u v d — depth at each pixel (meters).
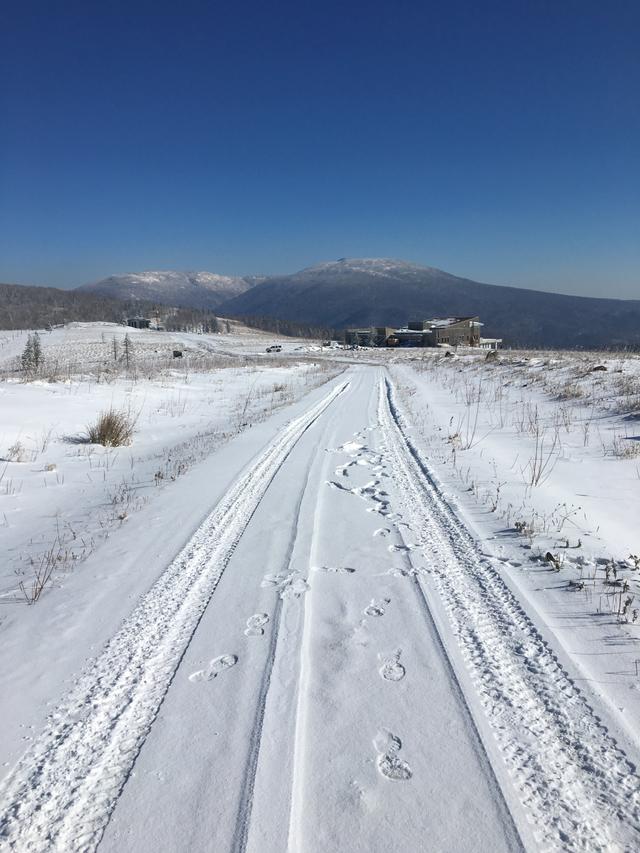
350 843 2.40
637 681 3.52
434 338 92.00
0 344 94.50
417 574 5.16
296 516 6.88
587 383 17.02
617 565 5.23
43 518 7.23
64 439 12.27
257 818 2.53
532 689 3.45
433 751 2.94
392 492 7.93
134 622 4.34
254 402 20.67
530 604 4.53
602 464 9.23
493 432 12.86
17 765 2.89
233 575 5.17
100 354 72.94
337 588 4.89
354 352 78.69
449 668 3.67
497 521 6.58
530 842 2.41
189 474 9.12
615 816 2.54
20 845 2.43
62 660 3.84
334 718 3.20
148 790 2.71
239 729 3.11
